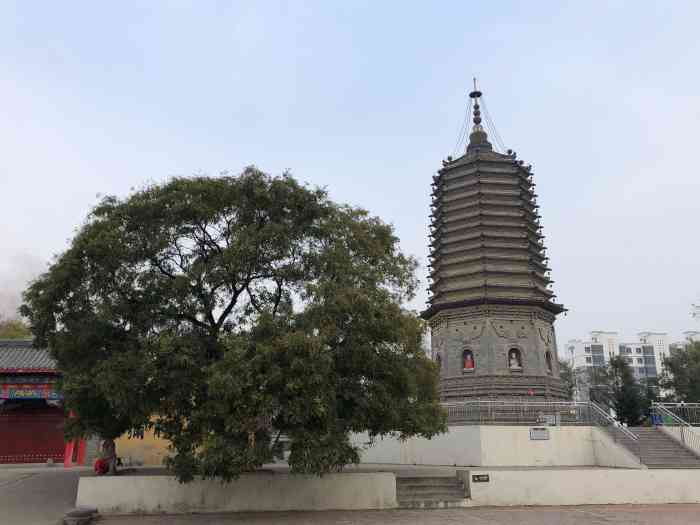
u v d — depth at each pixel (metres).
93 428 22.11
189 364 19.67
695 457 30.53
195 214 21.36
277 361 18.80
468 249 45.94
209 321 22.56
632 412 43.28
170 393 20.30
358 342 20.30
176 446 20.45
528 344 42.78
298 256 22.09
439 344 44.84
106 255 20.64
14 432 34.66
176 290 20.95
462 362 43.09
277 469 27.83
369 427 21.91
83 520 19.61
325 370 18.78
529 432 32.31
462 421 33.72
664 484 25.44
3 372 32.44
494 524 19.88
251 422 18.56
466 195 47.88
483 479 24.23
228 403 18.72
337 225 22.61
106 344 21.50
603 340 152.50
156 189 22.30
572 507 23.83
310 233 22.50
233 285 21.94
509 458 31.66
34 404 35.06
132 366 19.84
